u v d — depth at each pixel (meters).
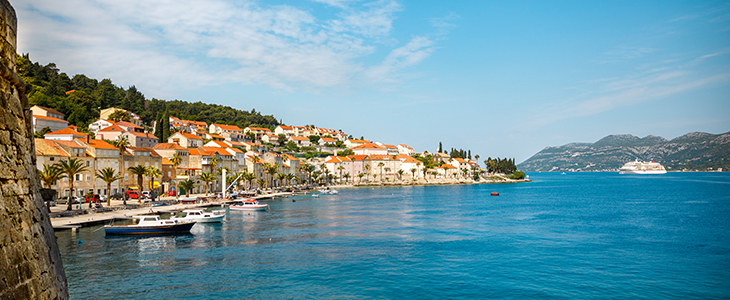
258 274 46.62
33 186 18.97
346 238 69.38
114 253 55.91
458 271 48.50
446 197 179.62
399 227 83.31
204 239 67.38
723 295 40.44
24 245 16.62
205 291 40.56
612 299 39.41
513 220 95.81
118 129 171.25
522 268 49.94
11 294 14.98
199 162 156.62
